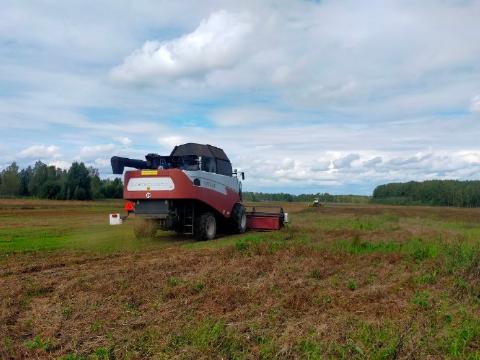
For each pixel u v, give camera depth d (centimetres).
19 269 941
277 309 642
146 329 558
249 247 1170
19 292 744
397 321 597
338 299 704
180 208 1500
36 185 7788
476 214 3922
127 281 805
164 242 1463
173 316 614
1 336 549
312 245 1273
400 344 505
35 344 516
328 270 930
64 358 481
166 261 1018
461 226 2369
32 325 586
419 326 577
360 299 709
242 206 1789
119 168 1484
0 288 775
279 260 1021
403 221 2683
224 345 512
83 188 7569
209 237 1536
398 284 816
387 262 1033
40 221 2419
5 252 1201
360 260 1055
